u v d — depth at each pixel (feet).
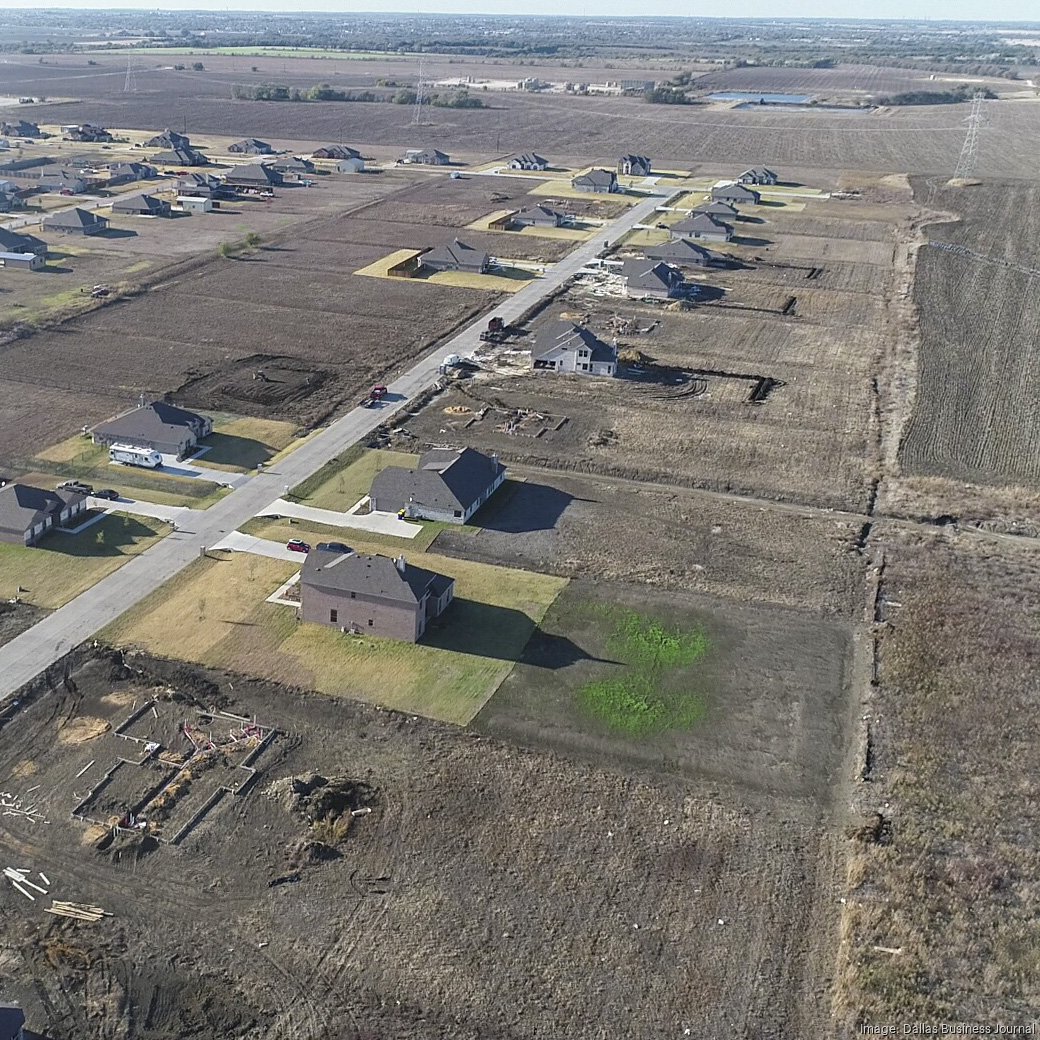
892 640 216.95
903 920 150.10
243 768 175.73
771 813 170.50
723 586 236.02
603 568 241.76
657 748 184.14
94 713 187.93
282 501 268.82
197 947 143.64
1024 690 201.87
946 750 185.47
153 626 213.46
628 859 160.25
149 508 262.67
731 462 301.63
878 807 172.04
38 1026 132.36
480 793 172.24
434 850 160.66
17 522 240.32
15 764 175.11
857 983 140.67
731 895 154.61
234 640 209.77
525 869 157.79
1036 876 159.02
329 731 185.47
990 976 142.20
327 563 216.54
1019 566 249.34
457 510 258.57
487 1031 133.28
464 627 216.74
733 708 195.31
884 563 248.32
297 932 146.41
